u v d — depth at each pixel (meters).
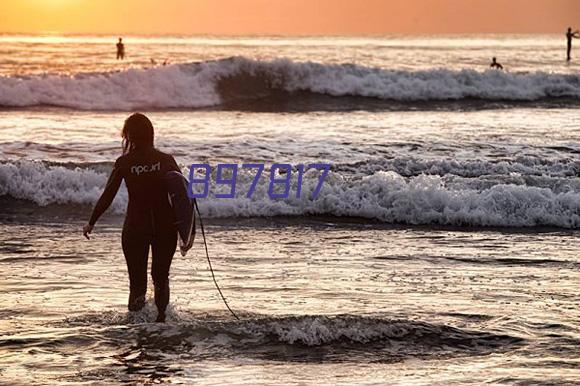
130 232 22.06
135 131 22.03
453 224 40.28
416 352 19.84
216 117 85.25
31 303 24.31
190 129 70.88
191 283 27.20
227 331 20.98
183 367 18.70
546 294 25.95
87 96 95.00
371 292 26.06
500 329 21.59
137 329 21.12
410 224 40.47
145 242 22.09
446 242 35.47
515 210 40.56
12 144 55.56
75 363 18.84
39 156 52.28
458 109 98.56
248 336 20.77
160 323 21.73
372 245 34.62
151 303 23.30
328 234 37.31
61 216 40.62
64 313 23.16
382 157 54.28
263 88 104.44
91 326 21.84
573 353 19.61
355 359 19.34
